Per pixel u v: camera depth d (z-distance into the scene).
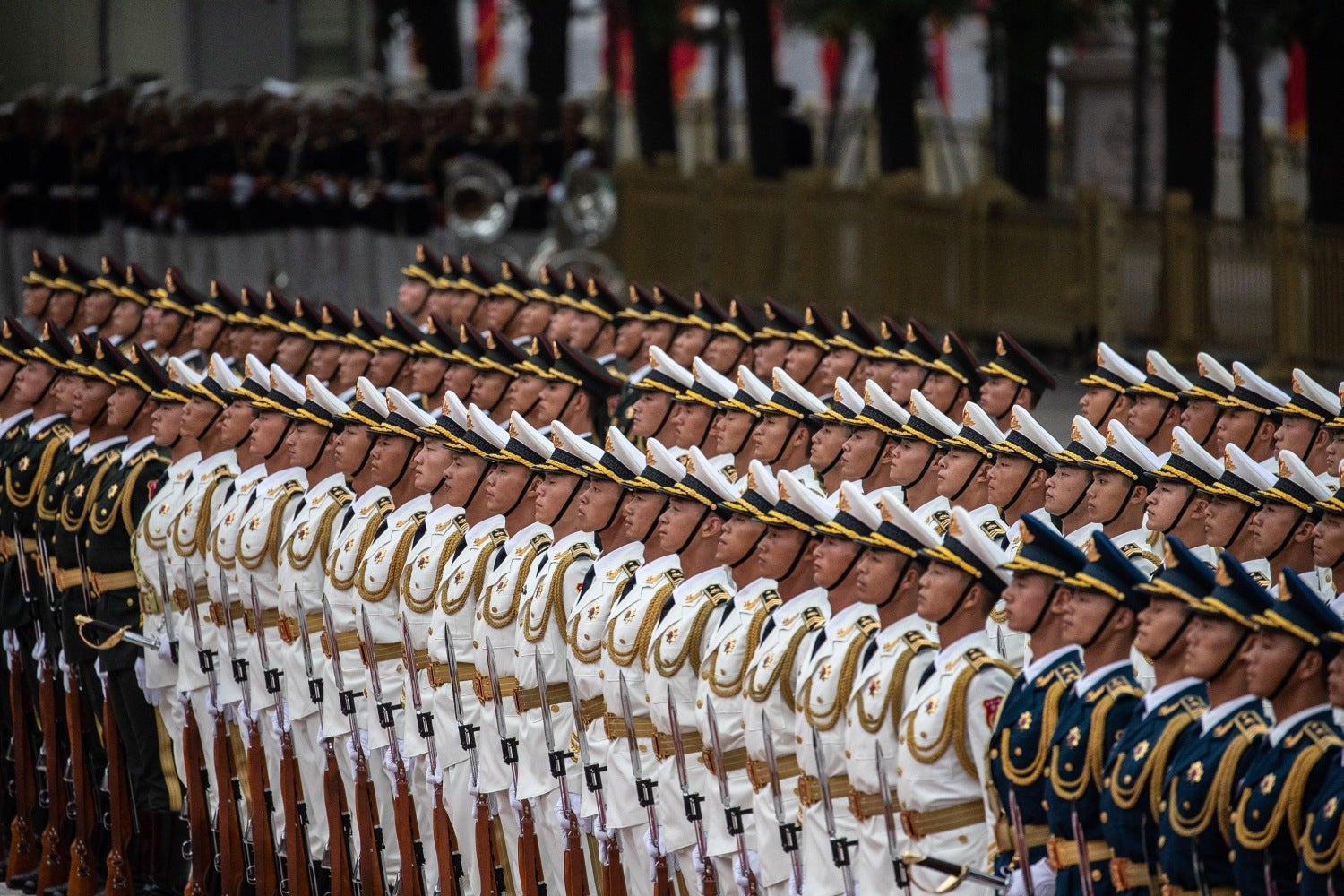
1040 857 13.28
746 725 15.02
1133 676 13.23
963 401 21.38
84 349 21.19
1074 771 12.88
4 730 21.94
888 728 13.98
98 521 20.20
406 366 23.59
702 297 24.89
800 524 14.98
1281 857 11.93
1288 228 40.03
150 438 20.62
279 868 19.27
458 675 17.36
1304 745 11.90
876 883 14.12
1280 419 19.31
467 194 46.38
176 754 19.95
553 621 16.78
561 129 48.72
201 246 45.12
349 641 18.25
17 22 47.50
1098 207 42.91
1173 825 12.24
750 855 15.25
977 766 13.62
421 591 17.69
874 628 14.45
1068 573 13.27
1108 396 20.22
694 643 15.60
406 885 18.11
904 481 17.91
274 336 24.95
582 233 47.69
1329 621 11.96
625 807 16.08
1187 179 44.94
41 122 43.06
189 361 25.28
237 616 19.47
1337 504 15.89
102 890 20.84
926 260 47.53
